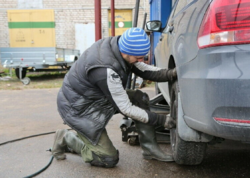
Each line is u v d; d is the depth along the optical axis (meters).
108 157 2.02
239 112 1.22
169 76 2.01
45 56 7.16
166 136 2.47
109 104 1.99
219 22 1.26
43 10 11.14
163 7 4.73
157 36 5.15
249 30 1.19
